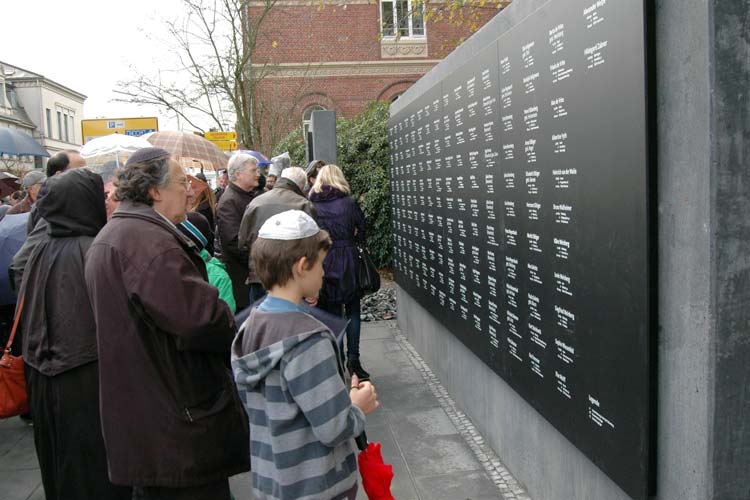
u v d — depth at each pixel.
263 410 1.82
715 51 1.62
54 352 2.71
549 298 2.69
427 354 5.71
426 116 5.01
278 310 1.82
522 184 2.95
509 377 3.29
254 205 4.73
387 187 10.75
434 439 4.10
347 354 5.47
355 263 5.18
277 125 18.55
